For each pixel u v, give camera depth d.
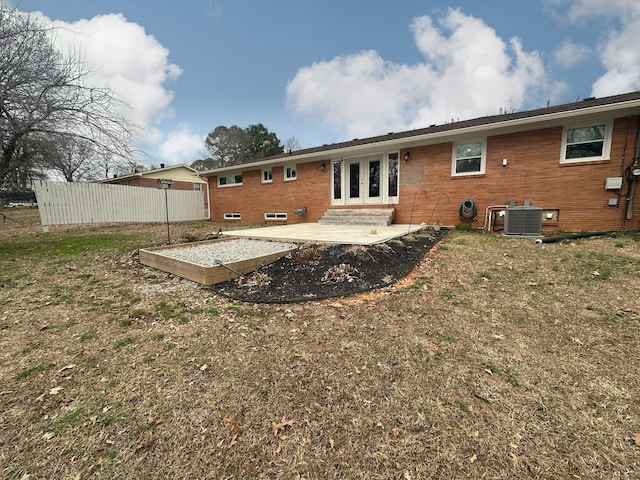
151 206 15.20
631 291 3.62
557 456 1.54
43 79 7.20
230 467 1.51
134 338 2.83
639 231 6.84
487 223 8.52
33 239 9.21
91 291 4.22
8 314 3.42
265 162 13.05
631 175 6.88
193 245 6.88
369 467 1.50
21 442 1.65
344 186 11.51
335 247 5.59
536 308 3.32
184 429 1.74
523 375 2.19
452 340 2.68
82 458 1.56
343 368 2.30
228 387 2.11
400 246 5.89
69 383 2.17
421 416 1.82
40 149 7.29
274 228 9.33
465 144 8.88
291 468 1.50
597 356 2.42
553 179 7.75
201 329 2.97
